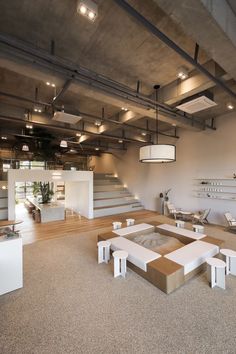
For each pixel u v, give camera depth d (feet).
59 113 13.50
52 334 6.31
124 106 13.75
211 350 5.69
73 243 14.80
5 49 7.77
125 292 8.59
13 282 8.66
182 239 13.62
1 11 7.40
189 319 6.95
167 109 14.85
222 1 6.84
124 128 23.72
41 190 25.52
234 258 10.04
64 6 7.21
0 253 8.30
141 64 10.77
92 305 7.71
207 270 9.82
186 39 8.86
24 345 5.91
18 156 32.40
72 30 8.32
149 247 12.62
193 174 22.56
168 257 10.02
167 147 11.23
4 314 7.21
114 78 12.11
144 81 12.48
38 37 8.69
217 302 7.88
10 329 6.52
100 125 22.11
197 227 15.34
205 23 6.59
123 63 10.68
